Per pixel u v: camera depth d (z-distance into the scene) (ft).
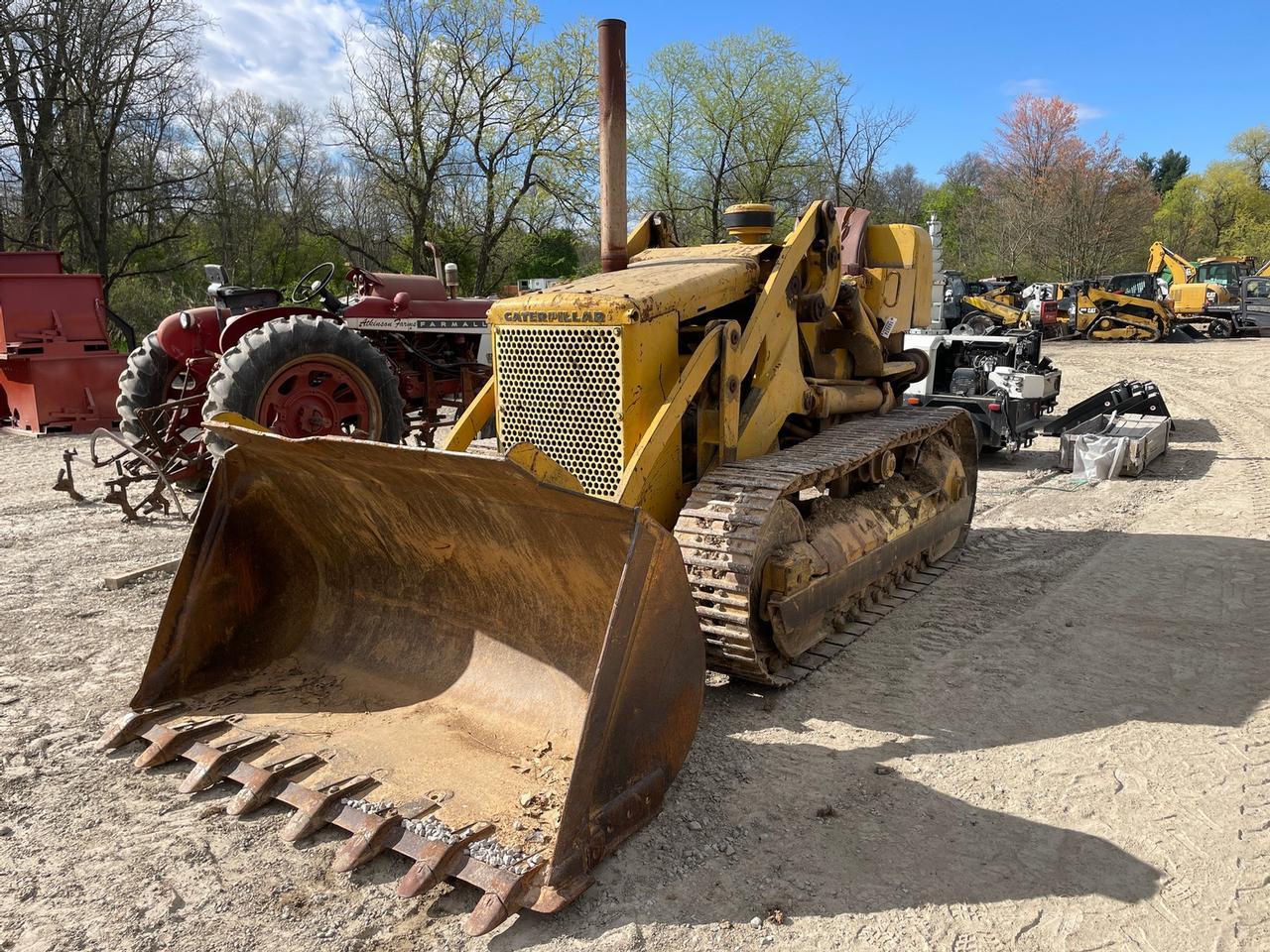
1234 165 192.13
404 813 9.93
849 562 15.94
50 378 41.52
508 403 14.75
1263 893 9.38
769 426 16.25
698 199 103.24
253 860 9.89
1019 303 87.76
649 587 9.83
